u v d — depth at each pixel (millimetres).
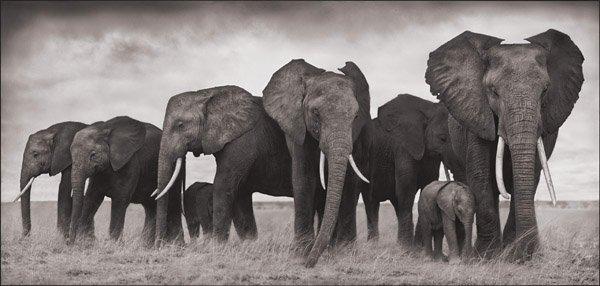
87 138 16656
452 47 12508
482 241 12617
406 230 16484
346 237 12797
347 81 12078
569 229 17984
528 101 11422
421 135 16453
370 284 9992
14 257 12781
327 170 12773
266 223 19000
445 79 12430
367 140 12859
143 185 17266
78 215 16344
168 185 14453
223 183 14289
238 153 14312
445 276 10625
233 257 12297
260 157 14430
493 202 12547
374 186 17484
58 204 17781
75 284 10008
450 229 13289
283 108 12500
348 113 11695
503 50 11992
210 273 10852
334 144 11539
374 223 17594
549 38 12195
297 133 12297
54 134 18344
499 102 11758
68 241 15602
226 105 14578
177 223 16203
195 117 14445
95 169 16609
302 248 12367
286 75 12672
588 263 12172
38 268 11500
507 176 12734
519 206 11422
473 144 12516
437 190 13625
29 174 18188
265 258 12195
